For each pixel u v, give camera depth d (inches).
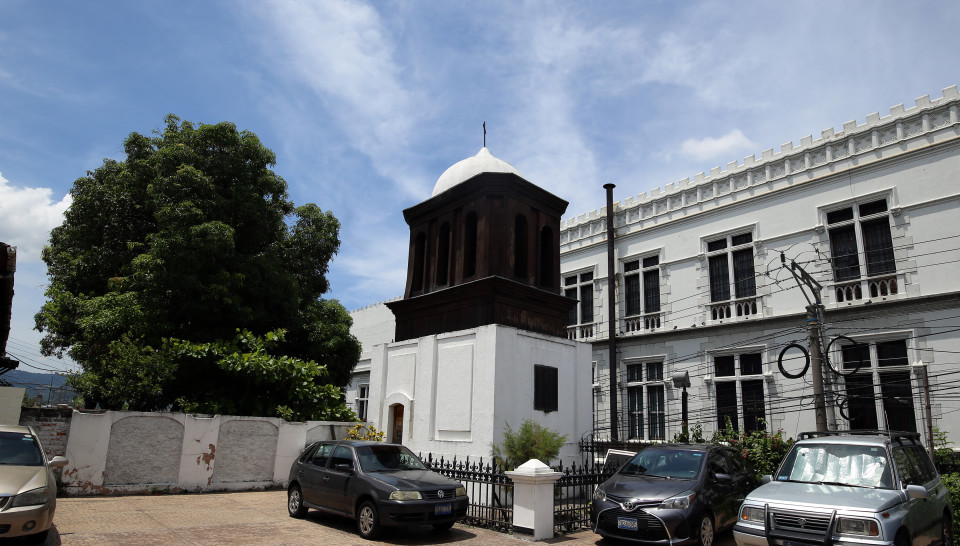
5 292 572.4
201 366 630.5
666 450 442.0
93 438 510.0
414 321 635.5
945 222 619.8
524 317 578.2
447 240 646.5
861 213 687.7
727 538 418.3
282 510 474.6
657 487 390.9
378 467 413.7
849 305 666.8
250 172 716.7
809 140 740.0
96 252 705.0
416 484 385.1
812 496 315.9
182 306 639.1
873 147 682.2
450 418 548.7
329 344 756.6
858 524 289.7
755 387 743.1
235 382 663.8
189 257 612.7
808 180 730.2
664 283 864.9
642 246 907.4
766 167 776.3
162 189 647.8
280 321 745.6
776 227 754.2
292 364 668.7
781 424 703.1
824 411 477.1
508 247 580.1
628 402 879.7
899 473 332.5
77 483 497.7
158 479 537.3
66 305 685.3
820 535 296.0
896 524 290.8
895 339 636.7
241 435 592.7
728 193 812.0
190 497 526.3
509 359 533.3
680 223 861.8
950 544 370.6
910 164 651.5
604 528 385.7
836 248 704.4
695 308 821.9
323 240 828.6
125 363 565.6
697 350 803.4
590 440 604.7
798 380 696.4
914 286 629.9
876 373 642.8
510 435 487.8
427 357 588.1
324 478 423.8
